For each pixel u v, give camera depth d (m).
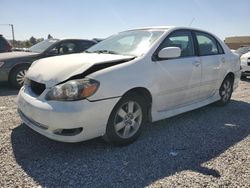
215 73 5.60
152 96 4.16
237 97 7.42
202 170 3.34
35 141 3.98
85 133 3.46
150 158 3.61
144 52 4.22
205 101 5.55
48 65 3.99
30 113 3.63
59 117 3.32
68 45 8.87
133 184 3.01
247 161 3.60
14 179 3.02
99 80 3.49
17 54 8.18
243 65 10.82
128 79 3.78
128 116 3.92
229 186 3.01
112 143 3.85
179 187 2.96
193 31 5.25
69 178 3.08
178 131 4.62
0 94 7.21
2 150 3.67
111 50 4.68
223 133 4.60
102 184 2.99
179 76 4.59
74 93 3.34
